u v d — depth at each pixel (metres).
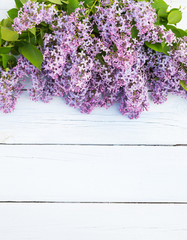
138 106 0.75
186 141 0.80
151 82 0.78
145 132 0.80
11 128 0.78
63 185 0.79
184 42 0.74
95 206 0.79
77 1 0.71
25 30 0.70
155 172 0.80
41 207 0.79
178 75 0.75
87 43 0.72
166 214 0.80
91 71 0.74
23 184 0.78
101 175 0.79
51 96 0.78
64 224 0.79
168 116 0.80
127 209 0.80
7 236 0.78
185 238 0.80
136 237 0.79
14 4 0.78
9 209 0.78
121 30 0.70
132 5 0.69
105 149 0.79
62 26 0.71
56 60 0.71
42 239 0.78
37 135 0.79
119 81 0.73
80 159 0.79
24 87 0.78
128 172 0.80
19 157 0.78
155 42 0.73
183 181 0.80
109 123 0.79
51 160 0.79
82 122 0.79
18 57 0.75
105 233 0.79
